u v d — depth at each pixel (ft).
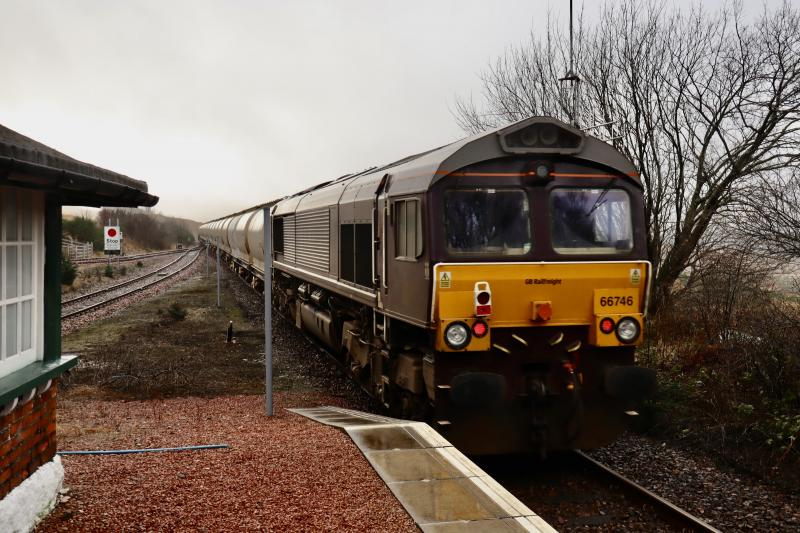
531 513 15.98
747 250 34.71
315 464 19.80
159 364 40.34
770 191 32.45
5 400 13.10
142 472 18.93
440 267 22.09
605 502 21.52
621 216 23.94
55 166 12.93
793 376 28.91
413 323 23.89
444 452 20.74
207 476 18.66
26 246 15.85
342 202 35.37
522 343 22.95
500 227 22.84
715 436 27.04
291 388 35.83
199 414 28.86
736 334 32.55
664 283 44.50
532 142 22.91
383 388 29.07
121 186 15.79
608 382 23.17
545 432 23.34
